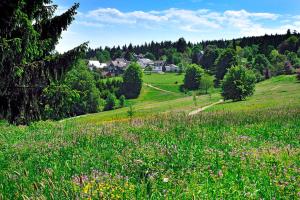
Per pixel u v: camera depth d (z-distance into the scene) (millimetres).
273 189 7441
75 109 98375
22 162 10492
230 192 7133
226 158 10031
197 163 9383
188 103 90375
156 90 163000
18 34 20953
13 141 14750
